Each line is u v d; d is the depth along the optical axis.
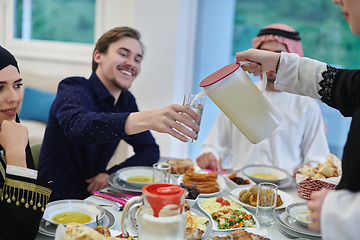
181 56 3.38
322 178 1.30
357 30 0.77
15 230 0.88
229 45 3.38
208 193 1.29
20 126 0.94
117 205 1.13
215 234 0.96
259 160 2.06
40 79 3.69
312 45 3.13
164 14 3.22
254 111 1.01
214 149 2.09
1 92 0.93
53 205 1.03
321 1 3.06
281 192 1.30
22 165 0.91
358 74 0.97
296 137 2.03
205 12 3.38
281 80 1.13
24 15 3.90
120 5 3.62
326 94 1.05
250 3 3.26
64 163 1.52
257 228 1.00
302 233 0.97
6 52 0.94
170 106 1.01
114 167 1.65
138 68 1.67
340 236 0.65
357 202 0.65
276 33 1.82
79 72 3.81
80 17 3.78
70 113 1.30
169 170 1.25
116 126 1.13
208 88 0.99
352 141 0.73
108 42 1.60
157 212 0.69
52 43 3.84
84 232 0.70
